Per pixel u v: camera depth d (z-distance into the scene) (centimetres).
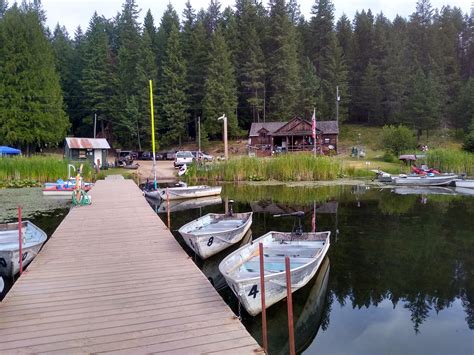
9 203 2197
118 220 1429
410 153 4025
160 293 740
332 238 1416
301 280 859
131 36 6525
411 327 770
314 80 6184
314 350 685
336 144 5034
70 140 3906
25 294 736
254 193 2591
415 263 1137
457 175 3048
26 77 4762
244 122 6556
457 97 6438
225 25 7462
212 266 1112
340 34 7575
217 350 536
